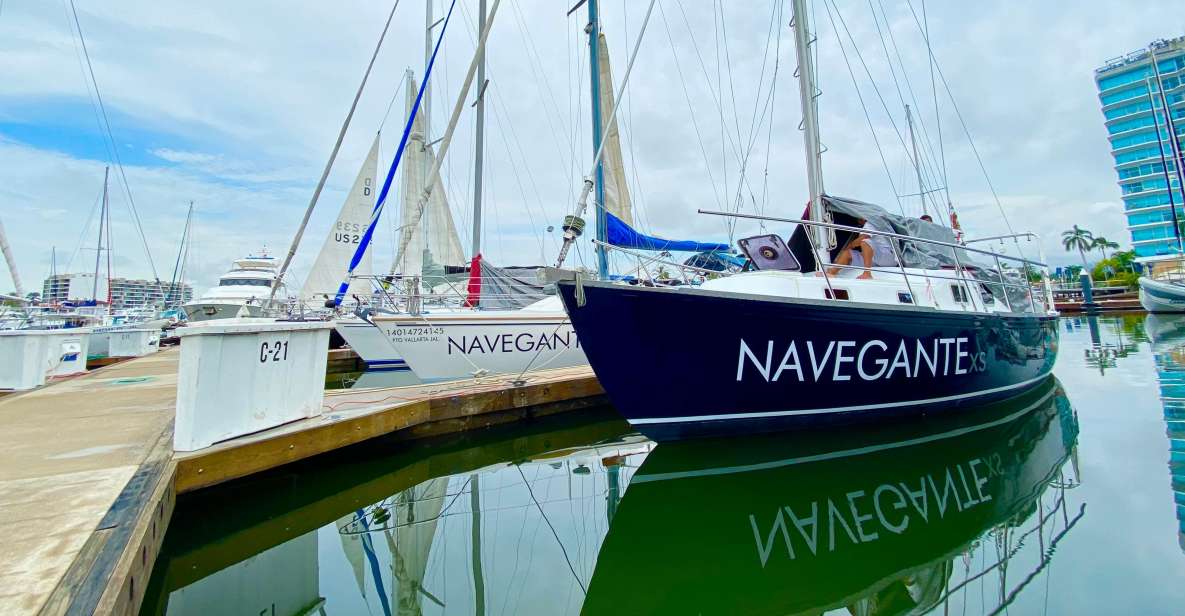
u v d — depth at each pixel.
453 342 8.09
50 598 1.80
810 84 6.18
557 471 5.10
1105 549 2.95
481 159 9.87
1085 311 30.78
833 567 3.06
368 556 3.36
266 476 4.19
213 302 18.97
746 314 4.40
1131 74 61.28
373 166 13.90
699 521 3.77
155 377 8.48
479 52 7.93
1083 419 5.91
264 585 3.02
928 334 5.22
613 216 8.00
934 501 3.92
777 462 4.79
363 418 4.91
